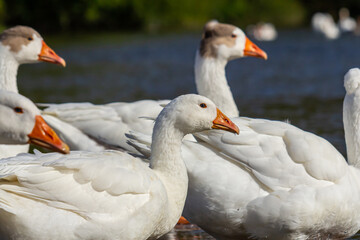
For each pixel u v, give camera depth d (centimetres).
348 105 1073
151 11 7681
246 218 920
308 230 943
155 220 844
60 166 793
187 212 956
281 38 6194
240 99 2506
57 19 7056
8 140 910
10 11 6800
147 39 5862
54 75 3412
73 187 795
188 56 4391
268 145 930
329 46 5069
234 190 904
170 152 885
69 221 784
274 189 916
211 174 905
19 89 2823
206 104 895
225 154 929
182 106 887
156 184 844
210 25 1383
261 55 1373
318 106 2284
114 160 831
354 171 1018
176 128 890
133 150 1240
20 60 1301
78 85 2989
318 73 3369
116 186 809
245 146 926
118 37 6156
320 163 930
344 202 945
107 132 1261
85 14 7150
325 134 1750
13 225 767
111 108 1295
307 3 9444
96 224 799
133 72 3525
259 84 2981
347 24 6869
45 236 775
